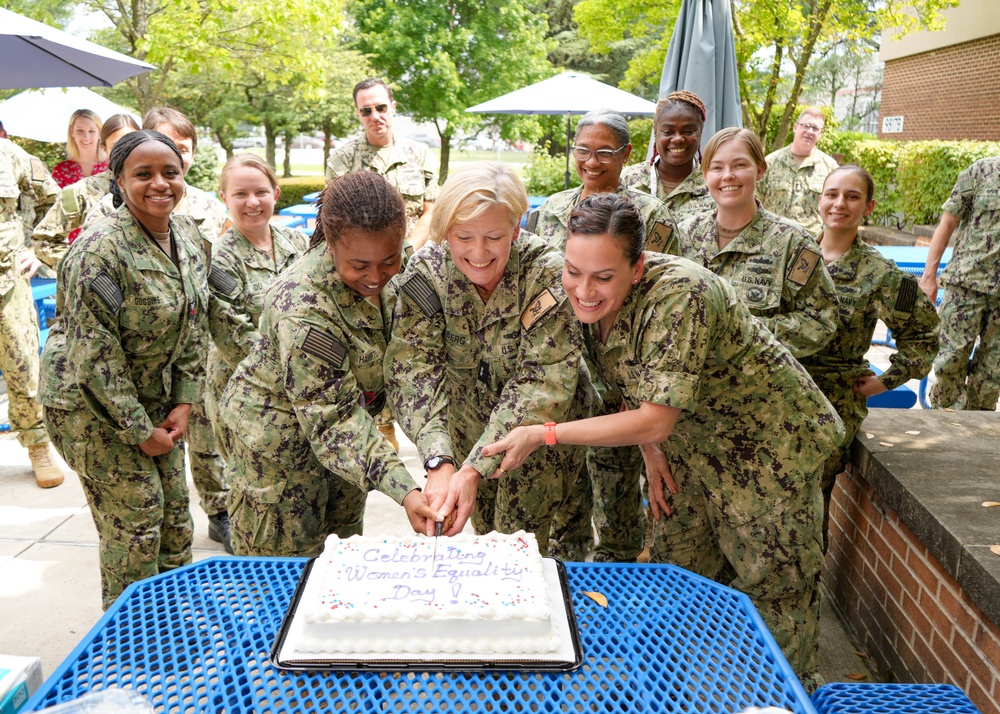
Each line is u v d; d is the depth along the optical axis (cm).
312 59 1043
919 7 949
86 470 248
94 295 232
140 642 156
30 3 1148
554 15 2556
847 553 301
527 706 138
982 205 441
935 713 170
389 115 472
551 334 209
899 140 1402
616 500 298
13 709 146
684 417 220
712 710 138
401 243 197
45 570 334
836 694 180
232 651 153
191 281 264
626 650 154
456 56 1692
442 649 150
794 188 609
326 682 143
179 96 1545
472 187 189
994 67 1113
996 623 193
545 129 1959
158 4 1126
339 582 164
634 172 361
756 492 222
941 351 464
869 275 285
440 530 188
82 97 874
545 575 176
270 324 211
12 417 411
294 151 4834
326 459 205
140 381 258
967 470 256
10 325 400
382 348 222
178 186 246
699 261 287
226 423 228
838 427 222
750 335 206
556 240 306
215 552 352
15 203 420
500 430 208
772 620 237
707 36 448
